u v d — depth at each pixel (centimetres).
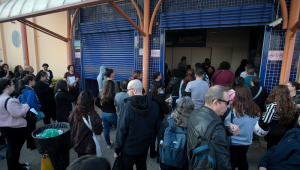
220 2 444
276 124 246
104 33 625
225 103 163
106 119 340
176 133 194
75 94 598
